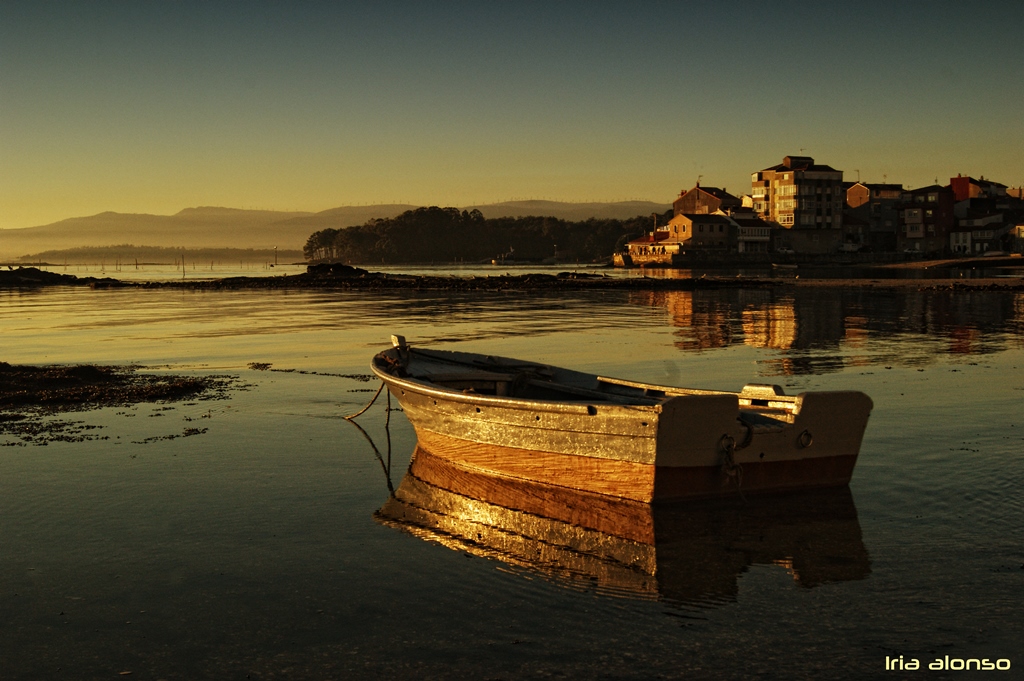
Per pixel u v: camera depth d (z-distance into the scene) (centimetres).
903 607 823
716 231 13012
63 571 928
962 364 2433
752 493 1166
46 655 746
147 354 2812
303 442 1520
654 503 1119
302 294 6794
